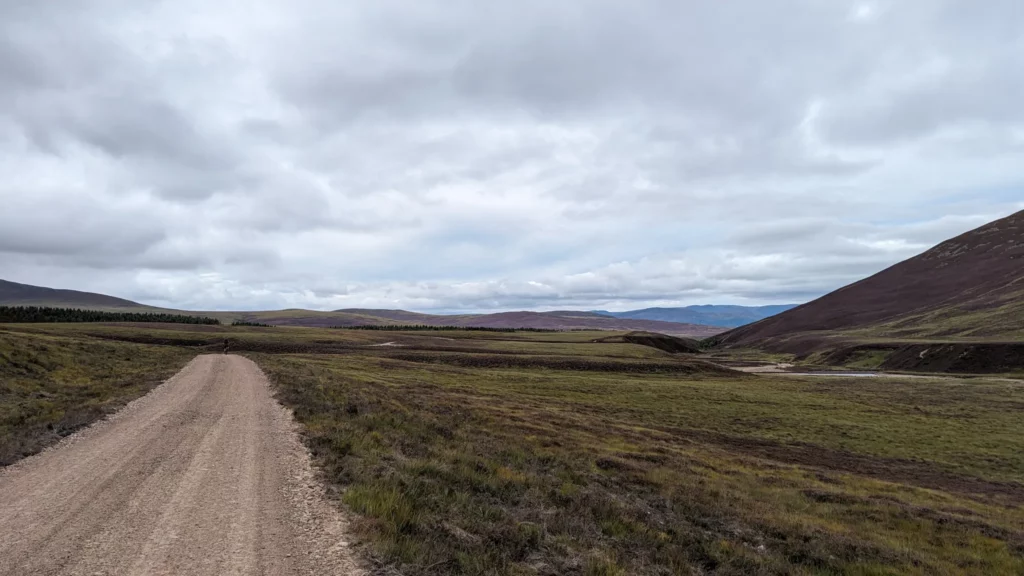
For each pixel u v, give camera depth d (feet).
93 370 123.54
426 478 43.06
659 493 59.98
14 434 53.47
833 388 239.71
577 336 579.48
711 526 50.60
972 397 209.87
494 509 38.47
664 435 112.88
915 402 198.18
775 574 39.24
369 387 127.03
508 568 27.78
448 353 316.40
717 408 170.40
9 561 25.20
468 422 94.17
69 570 24.32
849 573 42.70
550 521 39.29
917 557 48.47
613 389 200.85
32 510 32.78
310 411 73.51
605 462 73.05
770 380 281.13
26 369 101.96
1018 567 48.62
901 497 76.64
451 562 26.99
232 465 44.45
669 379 270.05
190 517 31.68
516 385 193.77
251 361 184.34
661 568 35.22
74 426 60.49
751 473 83.56
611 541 38.78
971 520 64.28
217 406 78.64
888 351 396.16
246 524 30.55
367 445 53.06
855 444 127.44
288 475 41.47
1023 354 300.81
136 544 27.50
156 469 43.06
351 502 33.91
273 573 24.26
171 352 228.84
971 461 113.91
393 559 26.21
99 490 37.06
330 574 24.26
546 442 84.38
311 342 352.69
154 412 72.49
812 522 57.11
